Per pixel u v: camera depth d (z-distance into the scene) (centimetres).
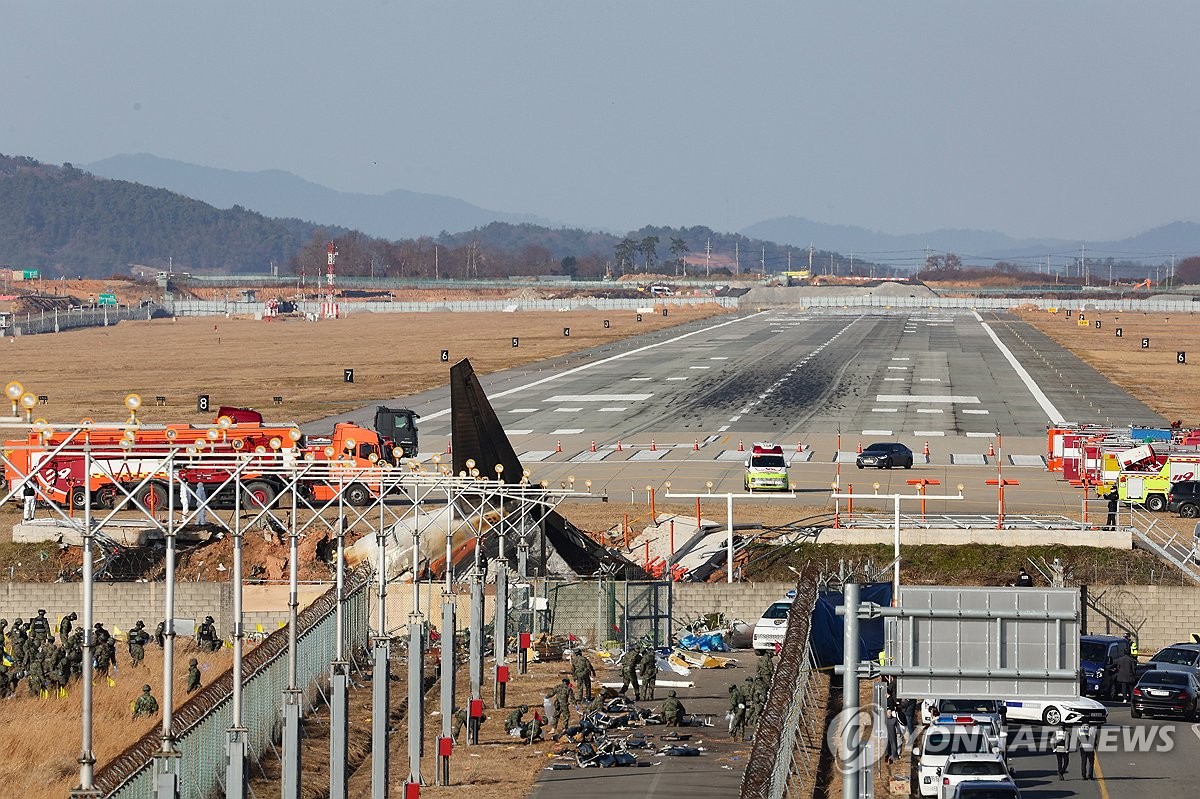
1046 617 12225
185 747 15538
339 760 15062
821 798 16038
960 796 14925
